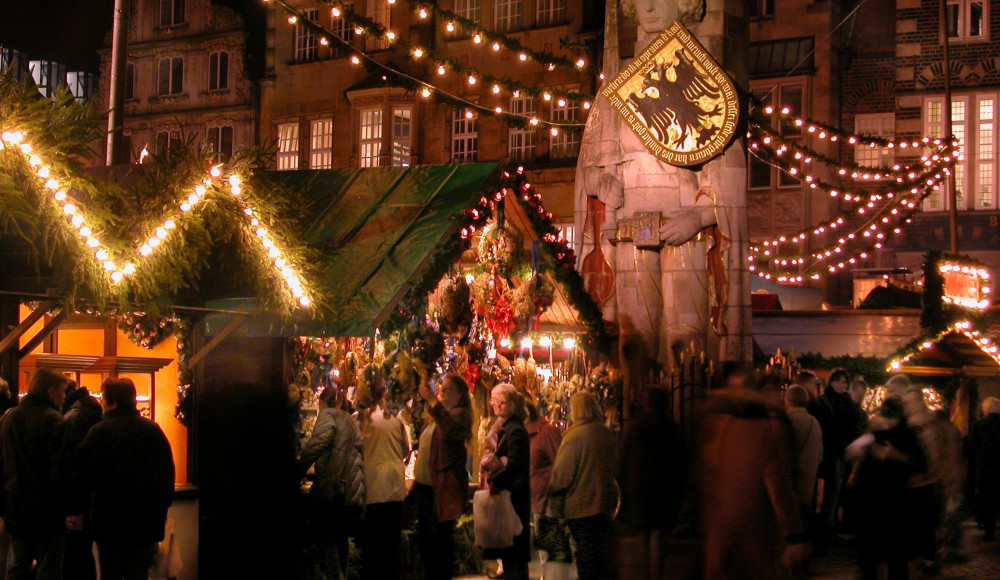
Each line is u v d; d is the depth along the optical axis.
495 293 11.68
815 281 27.91
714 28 15.95
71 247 7.23
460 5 30.66
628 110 15.54
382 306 9.26
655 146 15.46
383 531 8.74
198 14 34.19
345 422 8.50
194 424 8.80
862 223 27.95
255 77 33.28
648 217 15.78
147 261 7.75
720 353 15.54
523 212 11.94
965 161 27.88
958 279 17.48
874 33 28.39
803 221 28.12
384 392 9.09
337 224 10.61
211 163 8.20
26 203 6.89
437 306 10.59
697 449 7.14
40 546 7.32
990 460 12.98
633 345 11.50
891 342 18.16
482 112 16.50
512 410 8.70
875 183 27.92
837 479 12.41
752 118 17.73
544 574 8.82
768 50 28.73
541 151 29.25
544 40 29.44
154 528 7.00
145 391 9.12
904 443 8.82
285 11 13.73
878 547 8.73
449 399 8.84
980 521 13.23
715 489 6.72
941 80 27.97
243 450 8.95
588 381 12.73
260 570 8.61
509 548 8.54
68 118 7.19
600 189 16.38
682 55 14.97
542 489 8.91
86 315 9.37
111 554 6.91
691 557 8.24
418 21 31.09
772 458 6.59
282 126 33.03
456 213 10.32
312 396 10.11
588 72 17.14
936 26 28.05
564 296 12.84
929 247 27.83
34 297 7.34
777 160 20.02
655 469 7.91
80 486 6.89
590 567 8.00
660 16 15.95
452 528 8.67
